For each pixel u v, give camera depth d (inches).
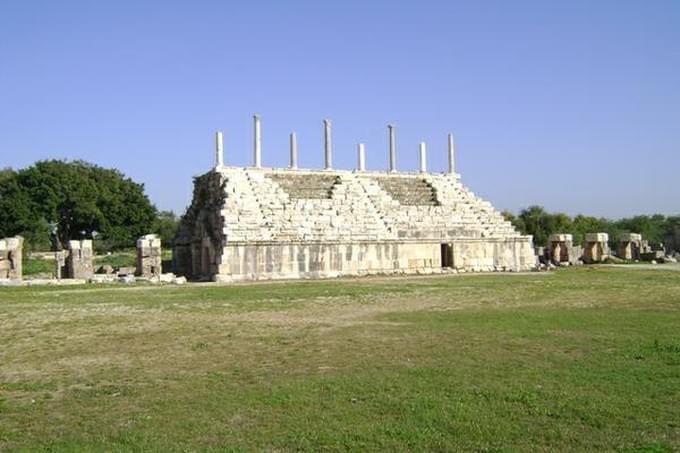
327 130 2886.3
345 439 436.5
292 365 681.6
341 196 2642.7
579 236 4222.4
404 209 2714.1
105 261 3447.3
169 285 1953.7
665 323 946.7
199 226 2519.7
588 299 1338.6
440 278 2151.8
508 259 2783.0
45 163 4495.6
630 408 496.1
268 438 442.6
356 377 615.5
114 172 4763.8
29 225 4252.0
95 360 730.8
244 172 2632.9
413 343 798.5
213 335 895.7
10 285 1904.5
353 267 2453.2
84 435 460.4
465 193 2984.7
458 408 502.6
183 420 489.7
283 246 2327.8
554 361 673.0
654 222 5187.0
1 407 536.1
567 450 410.3
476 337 836.6
